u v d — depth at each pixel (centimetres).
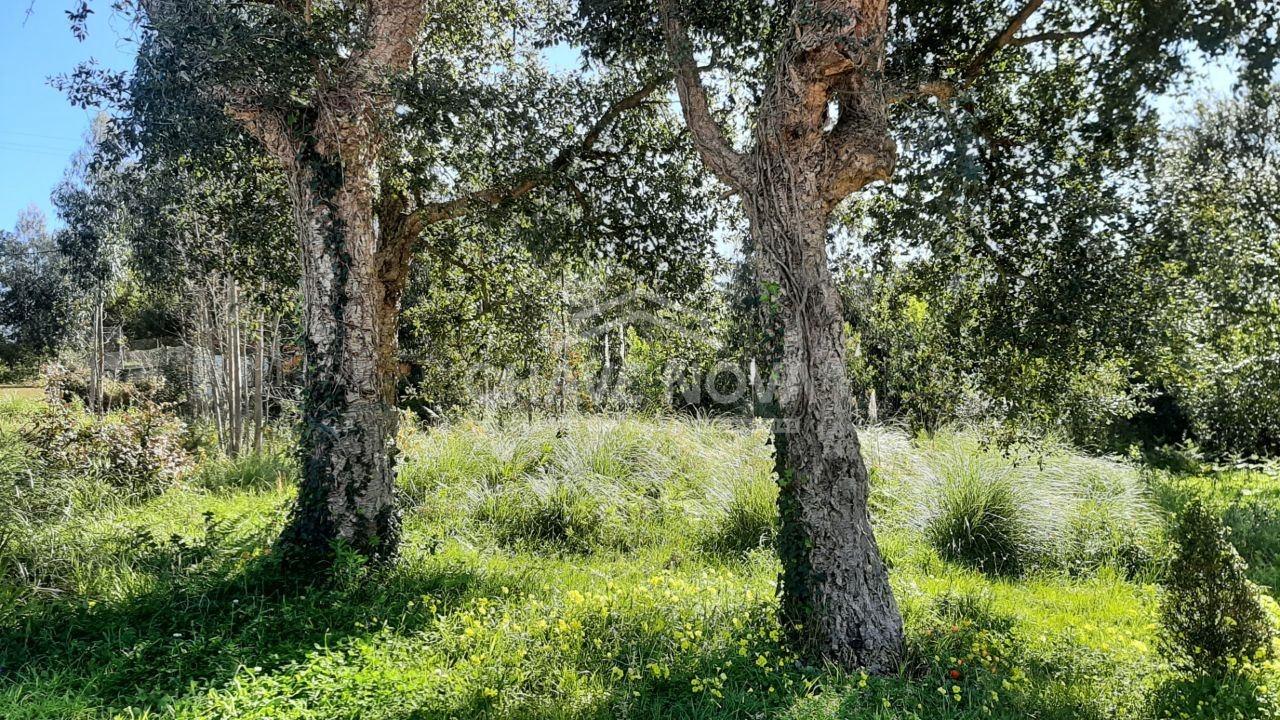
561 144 625
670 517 759
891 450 911
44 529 562
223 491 868
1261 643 408
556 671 394
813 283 445
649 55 611
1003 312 576
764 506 719
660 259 684
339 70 529
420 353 812
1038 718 382
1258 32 414
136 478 849
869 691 390
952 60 548
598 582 588
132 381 1716
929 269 627
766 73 567
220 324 1195
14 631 416
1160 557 674
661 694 386
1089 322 520
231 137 569
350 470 554
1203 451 1324
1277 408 933
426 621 461
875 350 757
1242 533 770
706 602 513
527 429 934
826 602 431
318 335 558
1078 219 520
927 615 515
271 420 1423
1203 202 543
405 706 351
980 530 701
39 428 856
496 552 674
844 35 416
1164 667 436
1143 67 457
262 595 489
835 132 452
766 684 402
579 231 668
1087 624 528
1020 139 556
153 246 823
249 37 465
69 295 1728
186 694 355
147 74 494
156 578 502
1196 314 561
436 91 539
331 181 547
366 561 539
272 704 348
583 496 771
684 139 683
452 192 660
